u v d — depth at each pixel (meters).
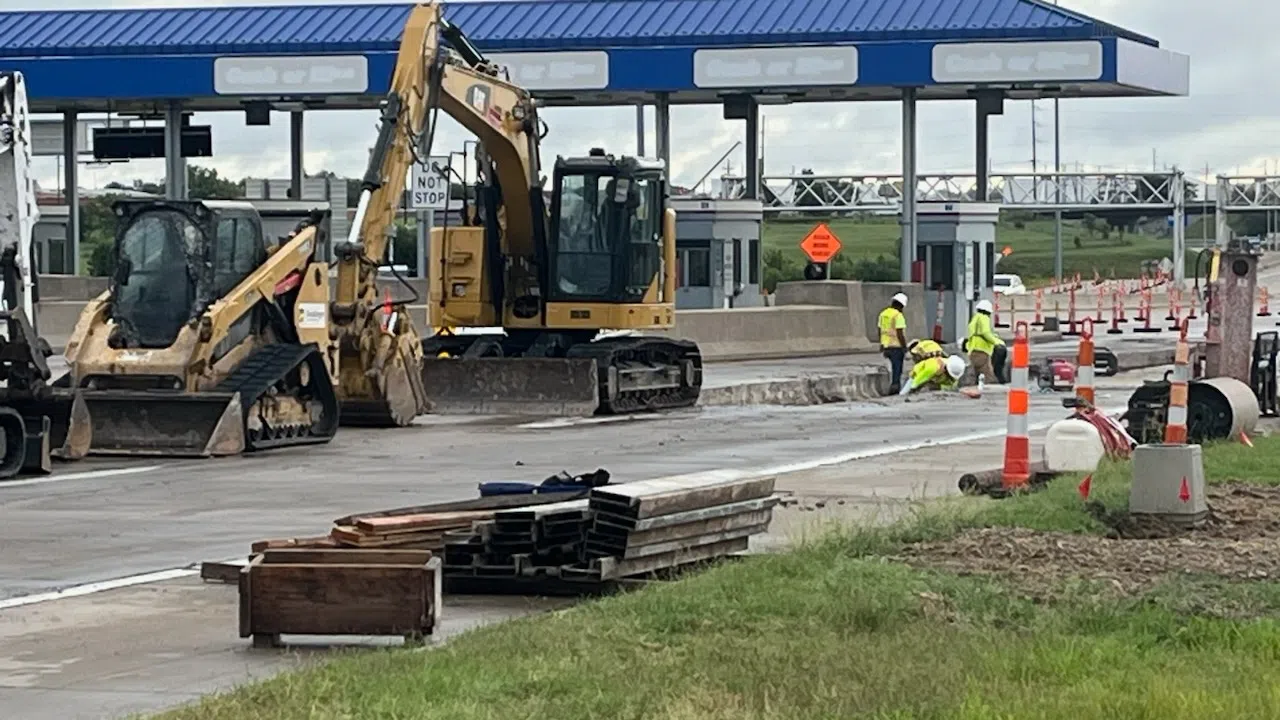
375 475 21.89
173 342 24.66
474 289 32.38
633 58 52.12
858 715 9.09
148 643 12.04
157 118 59.22
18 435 21.66
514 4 54.94
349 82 52.53
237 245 25.25
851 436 26.59
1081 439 19.64
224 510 18.75
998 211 53.72
